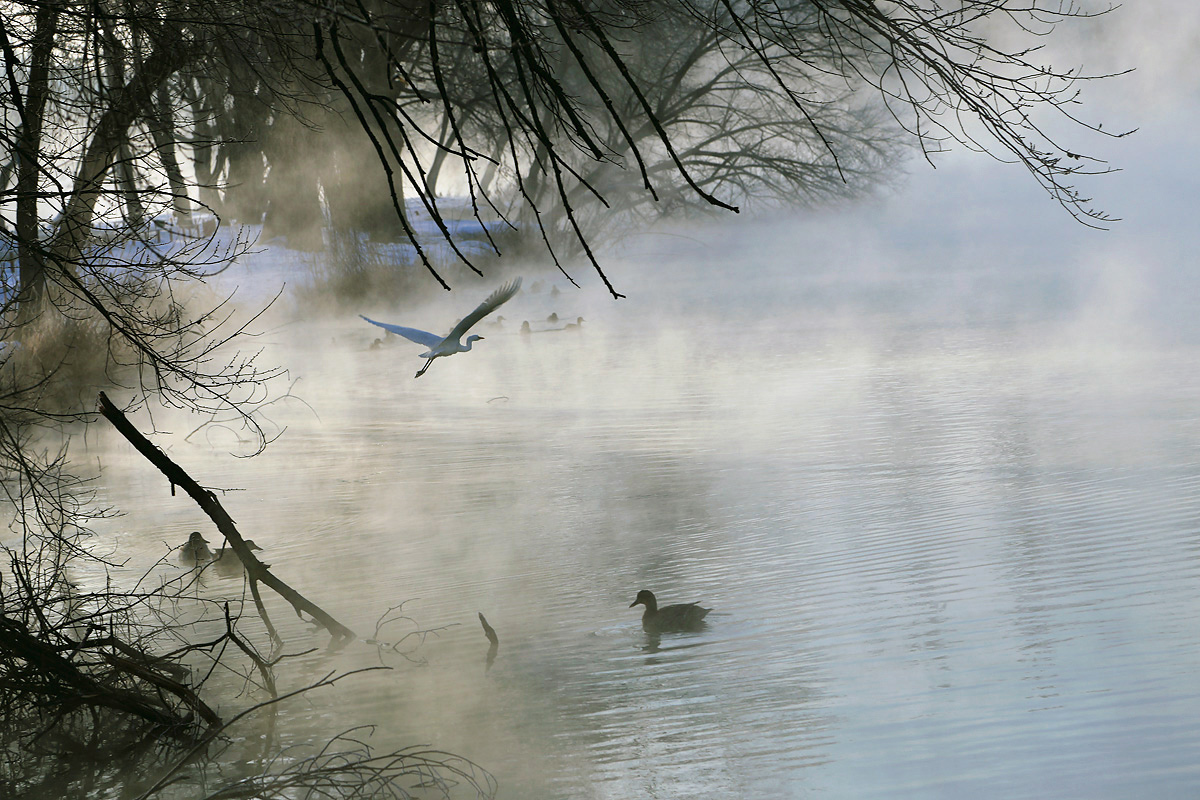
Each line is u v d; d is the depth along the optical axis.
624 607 15.09
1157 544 15.69
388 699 12.44
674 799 9.37
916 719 10.67
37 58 14.15
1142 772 9.25
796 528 18.70
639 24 11.49
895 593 14.63
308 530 20.59
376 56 46.56
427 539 19.55
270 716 12.34
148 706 11.94
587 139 7.64
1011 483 20.66
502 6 7.68
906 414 28.83
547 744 10.82
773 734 10.61
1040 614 13.23
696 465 24.39
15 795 10.79
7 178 15.22
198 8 13.98
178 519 21.70
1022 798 8.82
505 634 14.28
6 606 12.66
